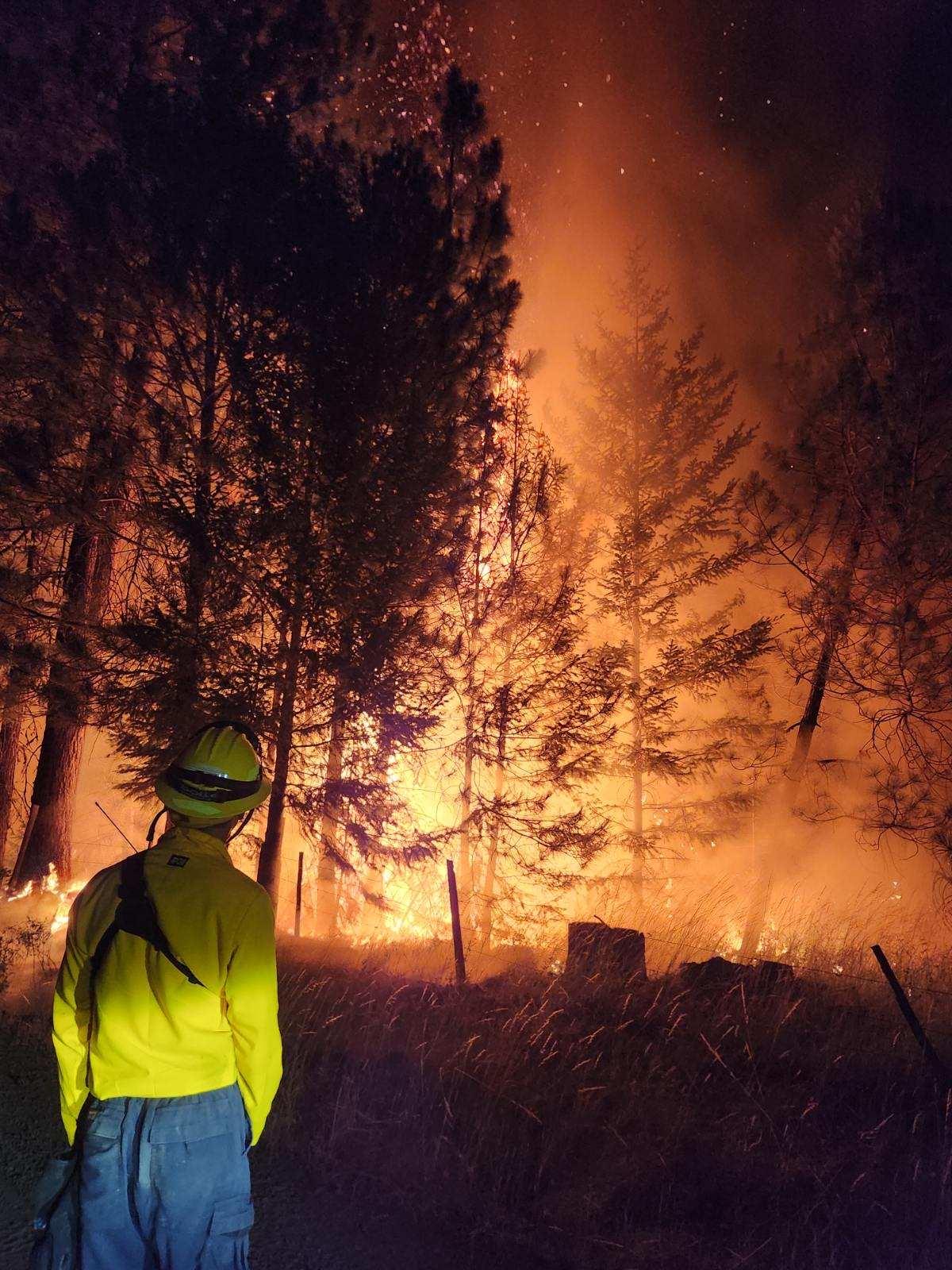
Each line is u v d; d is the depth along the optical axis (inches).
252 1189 167.3
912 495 432.1
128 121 379.9
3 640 381.1
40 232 396.2
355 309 373.1
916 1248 156.8
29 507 383.2
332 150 424.2
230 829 101.6
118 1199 90.4
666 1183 176.6
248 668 370.6
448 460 382.3
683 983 296.2
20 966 315.6
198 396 402.9
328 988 265.9
